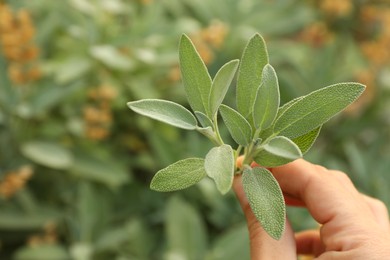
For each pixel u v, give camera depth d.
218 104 0.38
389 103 1.27
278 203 0.37
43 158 0.92
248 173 0.38
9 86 0.91
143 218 1.04
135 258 0.94
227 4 1.28
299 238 0.57
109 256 0.97
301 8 1.38
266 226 0.36
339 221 0.46
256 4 1.32
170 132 1.06
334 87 0.38
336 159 1.18
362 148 1.29
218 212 0.99
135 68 1.03
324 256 0.46
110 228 1.01
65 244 1.03
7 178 0.86
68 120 1.01
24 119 0.96
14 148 0.97
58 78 0.93
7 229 1.00
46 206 0.98
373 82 1.24
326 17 1.50
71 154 0.98
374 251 0.43
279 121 0.39
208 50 1.02
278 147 0.36
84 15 1.04
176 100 1.07
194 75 0.40
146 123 1.04
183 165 0.38
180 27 1.09
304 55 1.31
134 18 1.10
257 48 0.40
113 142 1.09
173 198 0.92
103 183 1.03
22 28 0.86
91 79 1.02
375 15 1.47
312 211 0.48
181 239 0.89
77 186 1.02
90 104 1.04
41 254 0.90
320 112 0.38
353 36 1.56
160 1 1.16
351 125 1.23
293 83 1.22
